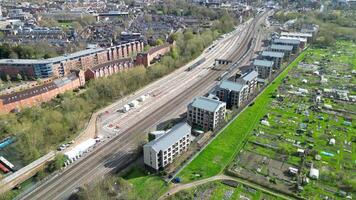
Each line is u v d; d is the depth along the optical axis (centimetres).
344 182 15912
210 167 17250
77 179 16300
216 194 15238
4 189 15525
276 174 16662
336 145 19288
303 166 17150
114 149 18875
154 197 14912
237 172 16775
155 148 16162
